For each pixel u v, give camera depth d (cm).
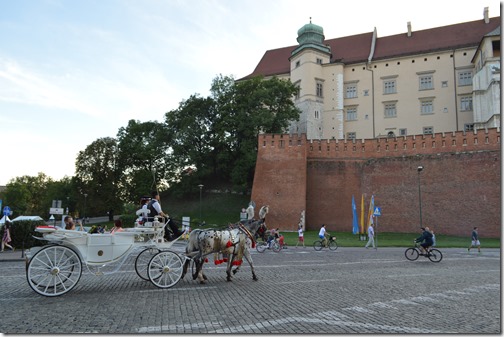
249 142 6116
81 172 7219
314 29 7581
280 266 1819
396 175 4850
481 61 6094
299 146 5022
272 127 6162
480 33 6919
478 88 5956
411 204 4703
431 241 2147
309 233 4559
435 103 6944
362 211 4150
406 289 1192
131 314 855
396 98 7225
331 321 804
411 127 7069
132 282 1302
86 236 1111
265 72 8319
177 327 753
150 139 7450
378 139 5050
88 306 930
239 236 1343
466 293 1130
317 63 7519
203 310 896
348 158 5119
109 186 7131
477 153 4453
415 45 7362
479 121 5891
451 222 4456
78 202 7169
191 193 6675
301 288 1198
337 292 1133
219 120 6581
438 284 1295
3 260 2027
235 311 888
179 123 6988
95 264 1117
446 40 7131
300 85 7512
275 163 5066
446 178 4572
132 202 7294
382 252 2747
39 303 961
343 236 4347
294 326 764
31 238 2819
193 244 1283
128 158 7462
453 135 4628
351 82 7556
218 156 6412
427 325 779
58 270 1043
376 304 970
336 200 5025
